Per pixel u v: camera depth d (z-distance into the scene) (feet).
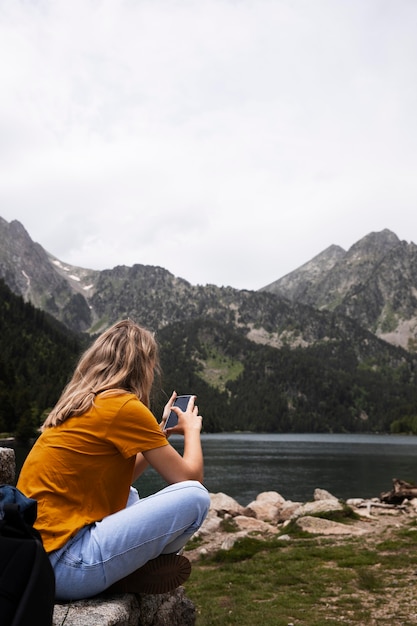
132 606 10.91
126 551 9.74
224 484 189.16
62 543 9.44
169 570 10.94
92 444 9.95
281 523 75.72
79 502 9.84
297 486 182.19
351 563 45.16
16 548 7.49
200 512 10.55
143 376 11.55
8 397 392.27
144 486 160.76
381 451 426.10
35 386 533.96
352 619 31.07
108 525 9.77
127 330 11.84
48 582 7.65
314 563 46.50
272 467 264.31
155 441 10.30
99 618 9.36
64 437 10.00
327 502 72.64
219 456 354.13
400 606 32.71
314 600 35.76
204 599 38.04
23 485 10.10
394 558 45.91
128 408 10.23
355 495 158.20
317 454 380.37
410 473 230.68
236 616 33.14
